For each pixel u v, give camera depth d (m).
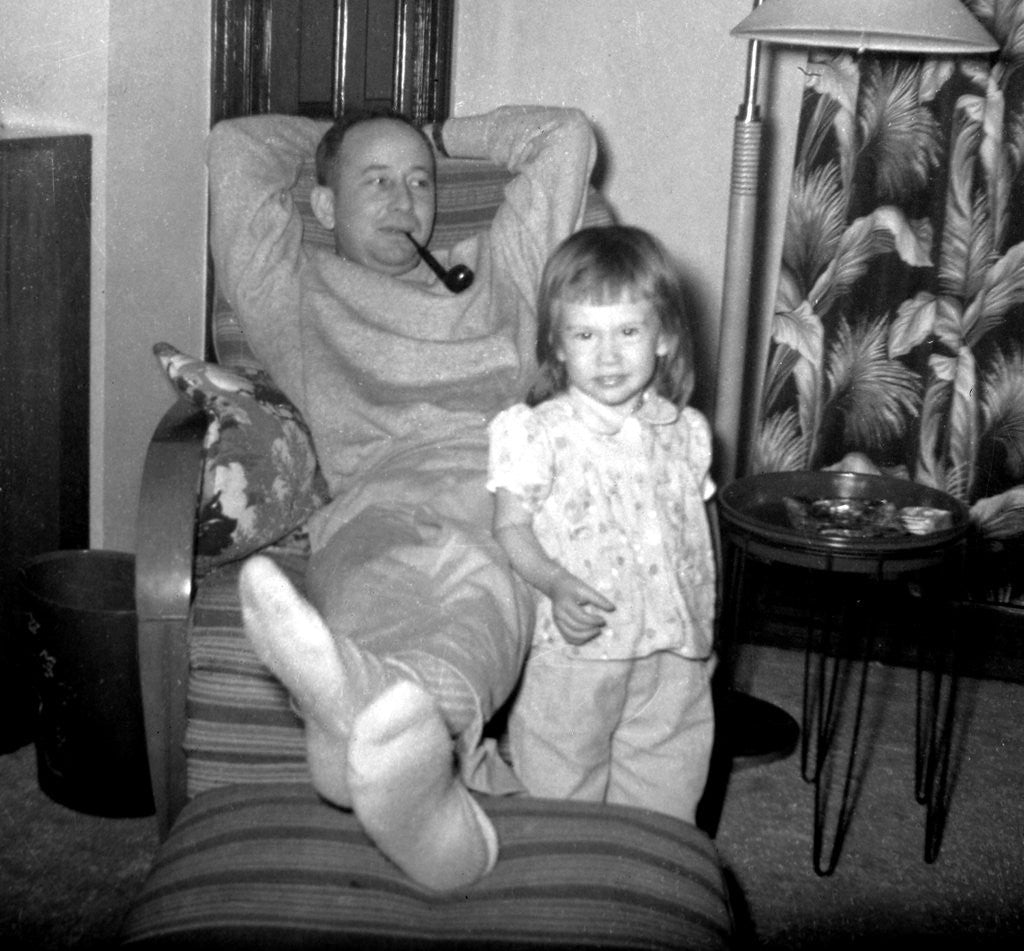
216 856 1.04
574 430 1.35
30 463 1.81
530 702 1.35
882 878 1.67
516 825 1.09
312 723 1.01
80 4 1.76
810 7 1.71
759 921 1.54
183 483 1.37
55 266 1.75
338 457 1.58
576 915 0.98
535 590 1.34
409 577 1.26
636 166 2.63
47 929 1.42
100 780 1.65
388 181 1.71
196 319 2.07
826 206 2.29
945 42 1.83
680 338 1.36
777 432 2.41
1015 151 2.19
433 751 0.94
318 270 1.70
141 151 1.87
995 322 2.26
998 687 2.33
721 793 1.78
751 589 2.47
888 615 2.39
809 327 2.35
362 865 1.03
